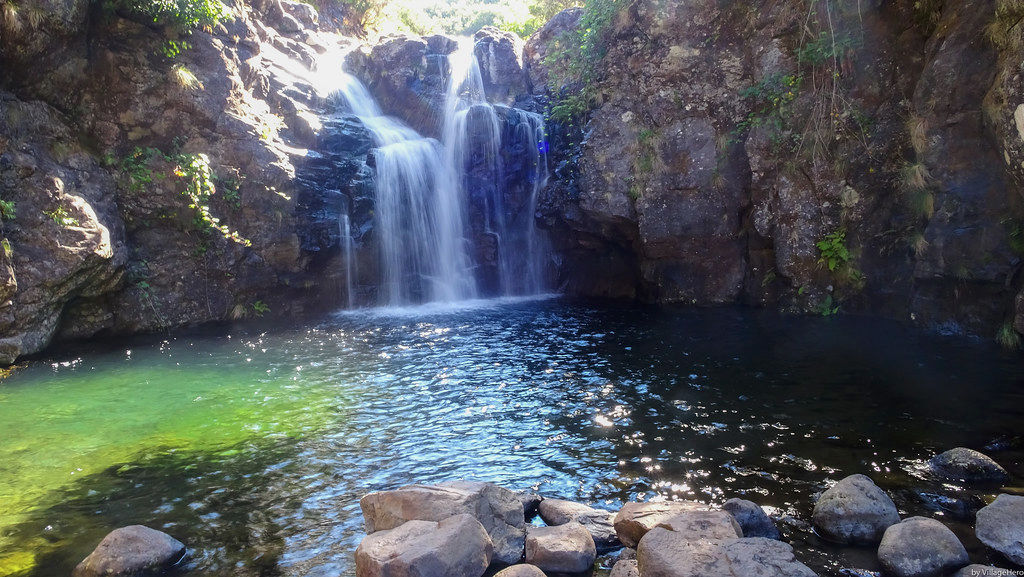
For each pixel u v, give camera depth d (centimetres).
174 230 1209
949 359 873
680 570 360
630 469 567
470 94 1875
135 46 1190
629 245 1563
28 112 1035
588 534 438
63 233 1001
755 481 534
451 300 1611
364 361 969
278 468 584
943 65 1001
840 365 873
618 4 1477
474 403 764
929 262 1028
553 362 942
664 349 1002
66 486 549
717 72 1367
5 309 938
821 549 428
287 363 962
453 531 400
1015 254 927
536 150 1691
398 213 1552
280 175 1316
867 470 546
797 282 1262
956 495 494
